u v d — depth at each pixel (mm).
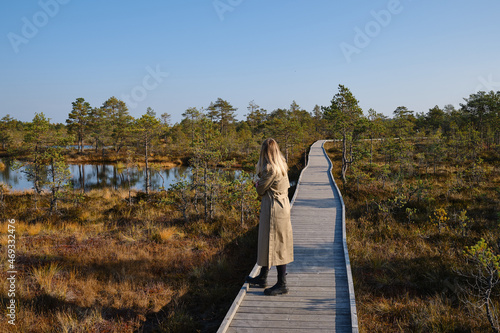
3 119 61719
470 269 6363
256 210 11383
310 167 24734
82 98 59562
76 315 4910
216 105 72875
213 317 5160
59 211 13250
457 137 29391
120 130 48469
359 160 19156
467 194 14266
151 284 6242
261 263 4004
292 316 3893
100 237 9664
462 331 4578
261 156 3898
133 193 18844
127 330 4641
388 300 5629
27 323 4520
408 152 23812
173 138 55000
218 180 11711
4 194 17500
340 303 4258
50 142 15008
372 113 23188
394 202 11734
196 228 10141
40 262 7109
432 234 9094
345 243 7074
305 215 10438
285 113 74625
